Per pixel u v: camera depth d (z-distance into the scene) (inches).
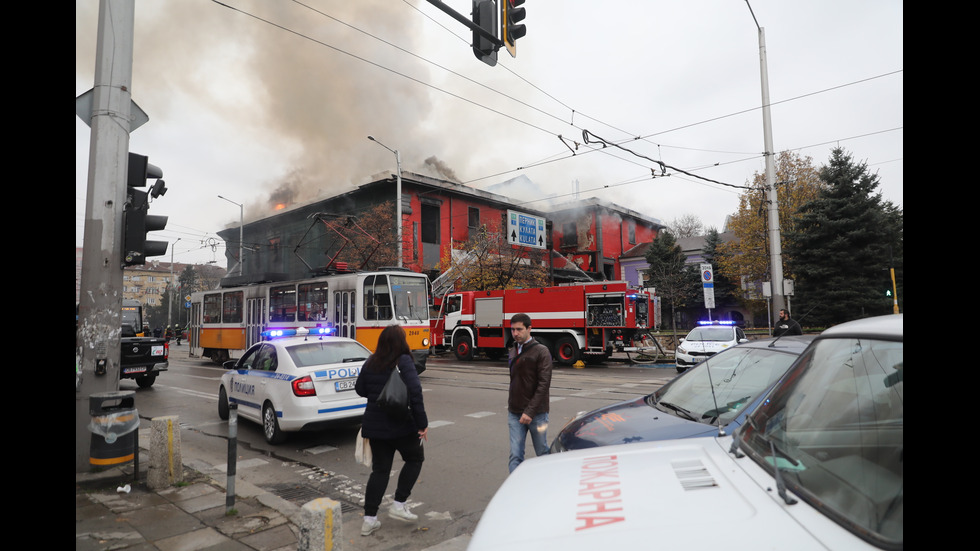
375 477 185.6
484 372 697.0
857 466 61.0
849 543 49.9
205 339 887.7
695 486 67.7
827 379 76.2
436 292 1186.0
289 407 296.7
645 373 678.5
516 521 66.1
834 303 996.6
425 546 175.3
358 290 601.3
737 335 644.7
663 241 1700.3
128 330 695.7
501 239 1222.3
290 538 174.2
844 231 1019.3
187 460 277.9
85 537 173.8
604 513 63.4
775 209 683.4
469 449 292.8
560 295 797.2
